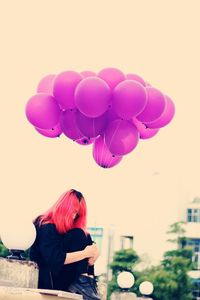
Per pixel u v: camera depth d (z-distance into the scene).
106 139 3.96
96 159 4.28
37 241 2.76
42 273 2.73
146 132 4.24
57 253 2.71
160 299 19.23
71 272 2.79
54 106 4.02
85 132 3.96
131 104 3.66
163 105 3.91
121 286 5.34
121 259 19.78
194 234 21.70
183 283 19.48
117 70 3.89
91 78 3.70
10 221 2.64
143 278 19.22
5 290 2.21
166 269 19.83
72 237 2.79
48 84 4.19
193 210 22.20
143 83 4.04
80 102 3.68
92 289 2.83
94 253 2.83
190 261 20.08
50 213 2.81
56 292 2.26
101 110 3.71
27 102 4.05
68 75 3.83
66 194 2.84
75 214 2.81
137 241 21.70
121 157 4.33
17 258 2.59
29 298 2.22
